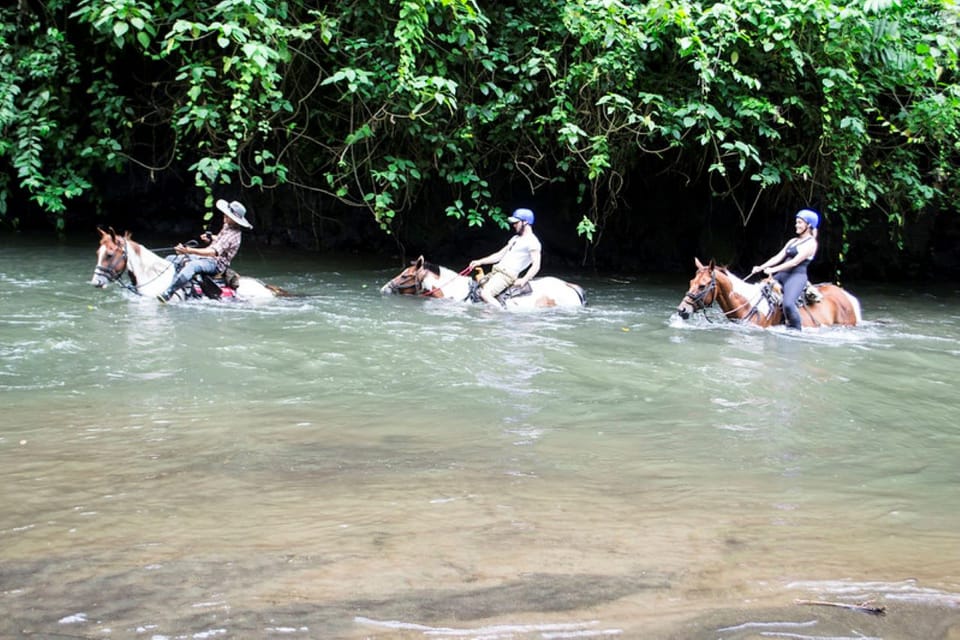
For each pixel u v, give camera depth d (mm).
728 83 12602
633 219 15984
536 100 13352
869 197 14047
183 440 5004
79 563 3178
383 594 2941
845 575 3230
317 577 3080
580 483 4441
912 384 7133
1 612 2744
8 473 4312
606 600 2932
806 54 12148
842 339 9242
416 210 15836
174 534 3521
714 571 3242
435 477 4453
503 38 12867
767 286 10086
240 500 3992
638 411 6055
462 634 2643
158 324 8719
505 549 3426
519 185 15836
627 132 13047
